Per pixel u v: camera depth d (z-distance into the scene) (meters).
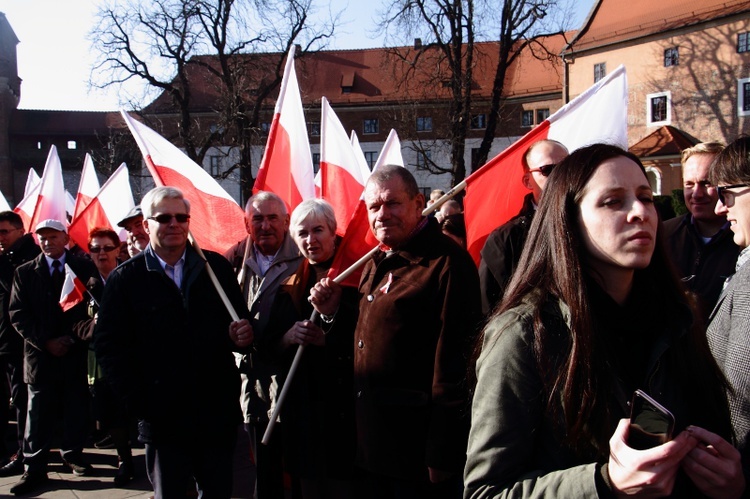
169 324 3.31
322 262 3.72
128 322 3.32
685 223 3.56
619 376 1.46
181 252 3.48
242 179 27.50
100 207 6.62
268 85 29.06
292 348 3.53
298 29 27.05
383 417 2.77
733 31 33.94
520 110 46.28
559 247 1.51
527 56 47.12
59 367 4.91
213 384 3.38
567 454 1.46
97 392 4.78
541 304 1.51
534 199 3.46
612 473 1.30
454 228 5.02
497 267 3.21
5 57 55.22
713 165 2.33
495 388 1.50
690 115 35.66
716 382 1.59
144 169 37.25
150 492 4.69
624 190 1.48
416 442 2.74
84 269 5.16
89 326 4.79
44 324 4.89
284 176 4.82
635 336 1.55
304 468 3.47
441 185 45.84
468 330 2.62
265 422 3.83
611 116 3.97
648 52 37.34
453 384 2.55
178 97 27.73
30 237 5.94
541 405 1.47
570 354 1.43
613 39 38.59
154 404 3.23
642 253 1.44
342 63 50.81
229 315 3.56
